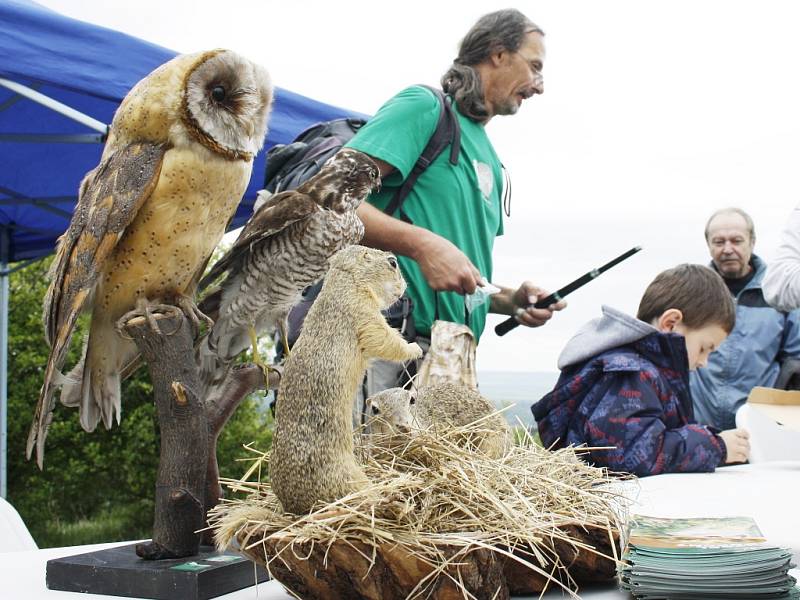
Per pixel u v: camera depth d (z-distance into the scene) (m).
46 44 3.35
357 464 0.97
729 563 0.96
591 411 2.23
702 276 2.63
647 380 2.22
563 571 1.06
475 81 2.64
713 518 1.21
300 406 0.93
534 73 2.75
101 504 10.71
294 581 0.93
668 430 2.20
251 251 1.67
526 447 1.23
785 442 2.86
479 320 2.63
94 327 1.46
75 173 5.23
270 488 1.05
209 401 1.31
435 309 2.44
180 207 1.40
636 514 1.29
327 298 0.96
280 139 4.34
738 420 2.93
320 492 0.91
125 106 1.42
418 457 1.04
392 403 1.10
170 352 1.21
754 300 3.83
